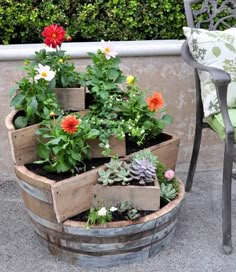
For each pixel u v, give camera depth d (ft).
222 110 5.79
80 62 7.56
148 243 5.88
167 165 6.53
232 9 7.26
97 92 6.13
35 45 7.75
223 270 5.94
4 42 8.03
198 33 6.52
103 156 6.04
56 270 5.90
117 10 7.85
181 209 7.27
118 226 5.49
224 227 6.16
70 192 5.49
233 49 6.50
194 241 6.49
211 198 7.60
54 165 5.66
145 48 7.53
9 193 7.86
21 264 6.06
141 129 6.09
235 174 6.56
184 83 7.88
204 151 8.41
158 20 7.99
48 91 6.06
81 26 8.01
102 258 5.82
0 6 7.77
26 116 6.07
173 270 5.92
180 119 8.13
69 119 5.56
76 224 5.51
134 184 5.70
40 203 5.65
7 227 6.87
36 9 7.84
